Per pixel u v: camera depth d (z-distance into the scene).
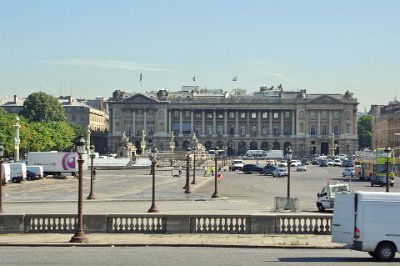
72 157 190.00
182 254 56.19
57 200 115.38
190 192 138.62
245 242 63.44
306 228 69.38
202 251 58.47
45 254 55.84
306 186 166.50
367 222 53.72
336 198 55.38
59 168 190.38
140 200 118.00
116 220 69.25
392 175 163.88
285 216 69.31
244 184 174.12
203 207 104.00
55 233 69.06
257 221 69.25
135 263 50.72
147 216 69.19
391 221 53.69
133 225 69.44
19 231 69.12
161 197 125.81
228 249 60.16
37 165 188.00
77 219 68.25
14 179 167.25
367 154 190.88
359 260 53.97
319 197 99.19
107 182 176.75
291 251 59.19
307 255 56.62
